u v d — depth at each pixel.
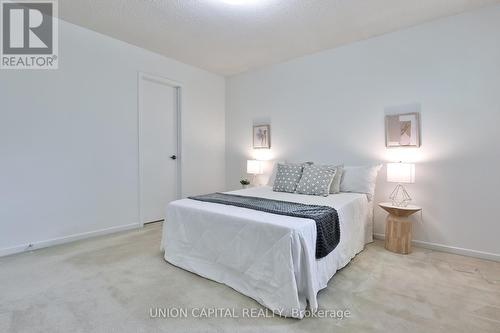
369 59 3.20
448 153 2.71
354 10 2.57
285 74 3.98
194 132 4.31
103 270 2.23
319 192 2.90
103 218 3.23
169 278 2.10
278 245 1.71
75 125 2.97
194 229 2.26
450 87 2.69
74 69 2.95
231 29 2.97
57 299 1.78
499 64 2.45
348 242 2.40
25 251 2.63
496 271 2.25
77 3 2.51
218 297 1.83
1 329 1.47
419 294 1.87
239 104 4.61
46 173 2.78
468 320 1.57
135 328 1.50
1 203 2.51
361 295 1.86
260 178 4.31
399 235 2.67
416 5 2.48
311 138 3.72
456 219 2.68
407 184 2.95
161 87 3.91
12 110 2.56
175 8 2.57
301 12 2.61
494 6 2.46
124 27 2.96
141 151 3.59
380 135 3.13
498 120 2.46
